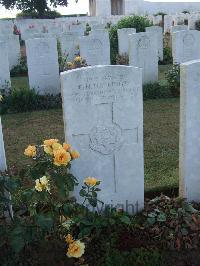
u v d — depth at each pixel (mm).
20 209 2119
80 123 2088
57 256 1785
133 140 2203
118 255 1833
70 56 7133
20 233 1674
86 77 2023
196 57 5480
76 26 10492
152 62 5133
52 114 4348
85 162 2168
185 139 2209
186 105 2141
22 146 3395
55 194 2008
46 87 4941
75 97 2039
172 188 2555
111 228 2018
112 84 2072
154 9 20125
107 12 20109
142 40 5020
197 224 2055
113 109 2115
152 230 2041
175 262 1887
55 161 1702
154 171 2793
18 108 4500
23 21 15820
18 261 1771
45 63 4848
